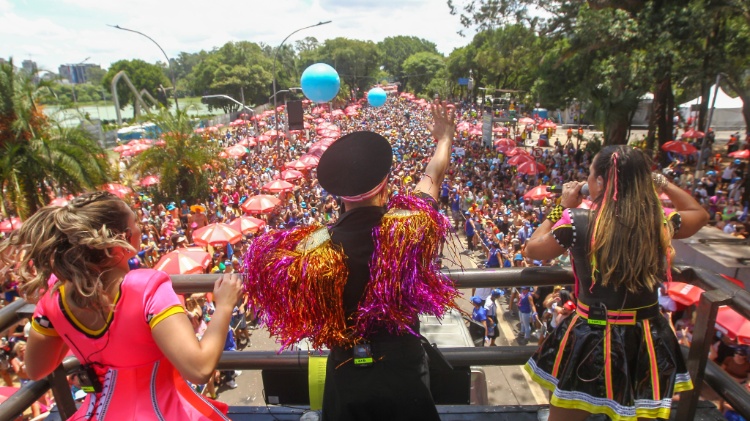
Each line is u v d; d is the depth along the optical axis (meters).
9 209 16.22
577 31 21.30
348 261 1.49
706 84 21.39
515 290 12.84
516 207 18.70
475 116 55.44
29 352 1.60
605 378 1.75
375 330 1.53
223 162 26.48
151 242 16.44
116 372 1.53
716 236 12.68
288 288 1.46
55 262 1.38
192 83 92.12
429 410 1.58
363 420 1.58
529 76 36.78
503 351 2.28
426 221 1.48
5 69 15.93
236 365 2.27
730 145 29.73
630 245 1.66
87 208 1.42
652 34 20.59
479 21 25.94
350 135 1.57
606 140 27.16
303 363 2.25
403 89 119.19
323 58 98.75
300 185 25.64
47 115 17.12
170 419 1.54
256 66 82.81
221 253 15.15
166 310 1.45
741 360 6.52
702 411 2.12
